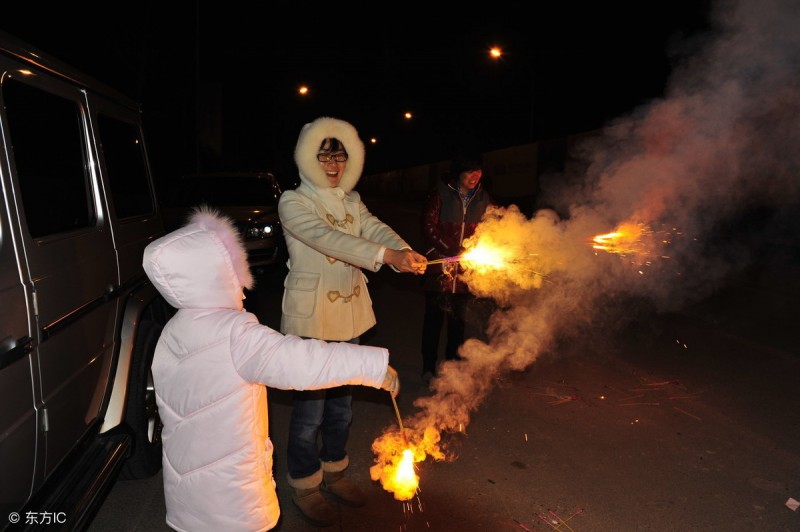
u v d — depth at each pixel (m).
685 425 4.60
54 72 3.02
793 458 4.12
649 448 4.25
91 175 3.31
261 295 8.97
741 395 5.17
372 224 3.61
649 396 5.14
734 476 3.89
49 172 2.82
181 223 8.38
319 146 3.25
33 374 2.39
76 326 2.82
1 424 2.15
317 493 3.44
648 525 3.38
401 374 5.66
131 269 3.64
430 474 3.90
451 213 4.89
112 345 3.29
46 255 2.56
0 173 2.30
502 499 3.63
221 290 2.21
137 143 4.30
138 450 3.74
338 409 3.46
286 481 3.86
